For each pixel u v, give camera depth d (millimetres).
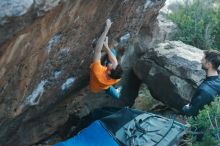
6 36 2332
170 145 4449
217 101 4465
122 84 6703
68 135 5918
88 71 5082
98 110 5469
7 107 3574
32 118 4840
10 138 4723
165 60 6336
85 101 6207
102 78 4625
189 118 4656
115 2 3906
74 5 2926
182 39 7973
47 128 5562
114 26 4656
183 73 6180
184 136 4855
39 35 2779
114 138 4461
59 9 2693
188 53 6461
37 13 2377
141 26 6141
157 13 6531
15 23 2293
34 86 3785
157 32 7246
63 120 5855
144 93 7324
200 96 4602
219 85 4621
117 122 4625
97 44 4395
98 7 3547
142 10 5180
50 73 3922
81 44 4016
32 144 5402
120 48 5891
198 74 6090
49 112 5355
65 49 3703
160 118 4828
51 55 3500
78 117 6020
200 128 4691
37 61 3295
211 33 8461
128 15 4773
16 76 3160
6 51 2527
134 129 4547
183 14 8609
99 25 4043
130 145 4387
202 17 8469
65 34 3357
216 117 4516
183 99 6168
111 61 4645
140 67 6613
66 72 4371
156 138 4473
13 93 3398
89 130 4555
